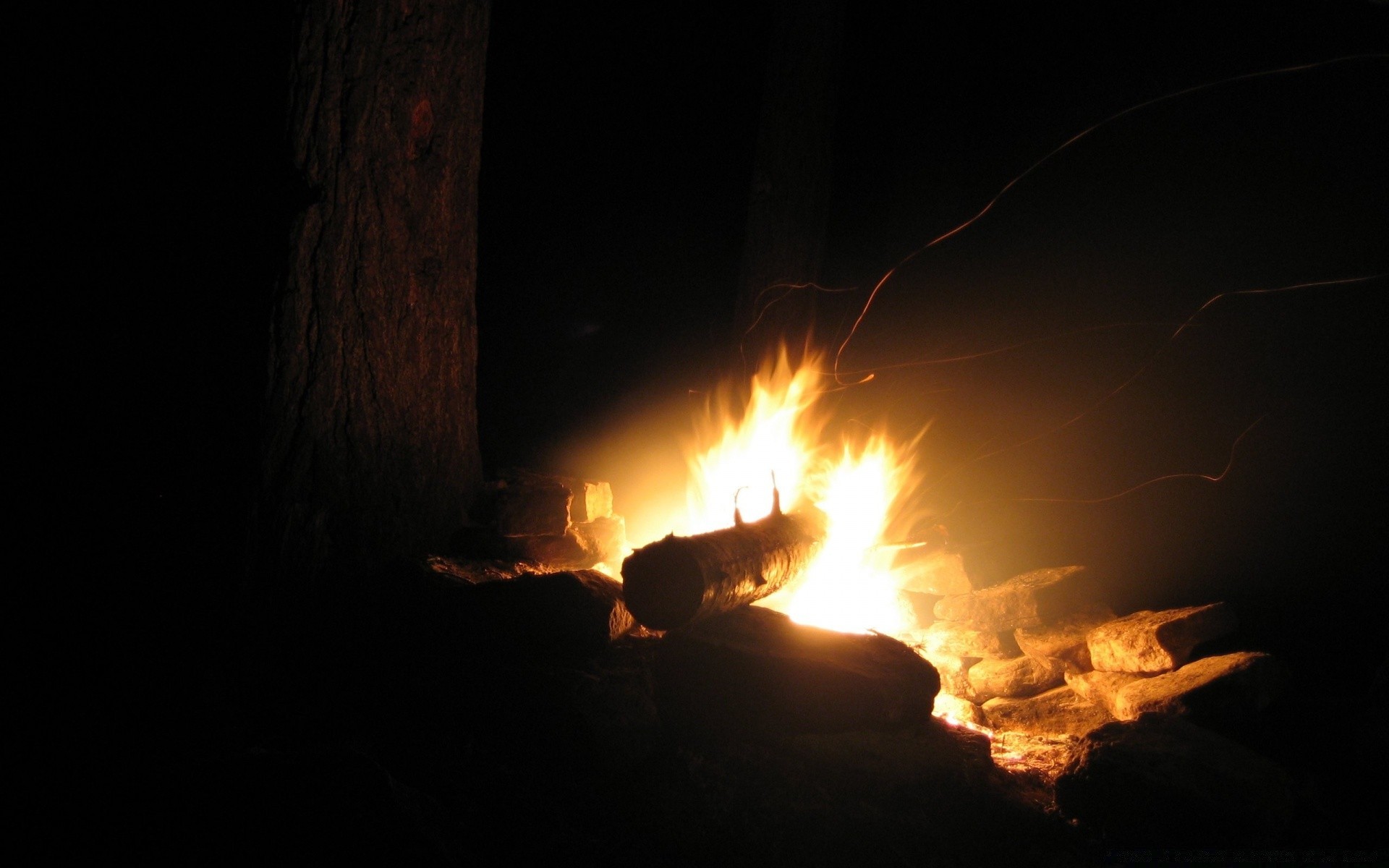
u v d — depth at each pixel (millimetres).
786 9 4707
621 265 5262
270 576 3188
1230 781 2771
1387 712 3254
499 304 5230
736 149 5074
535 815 2637
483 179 5176
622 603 3205
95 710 3033
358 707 3078
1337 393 4422
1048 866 2674
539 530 3990
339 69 3195
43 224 3295
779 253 4828
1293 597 4453
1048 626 4215
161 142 3215
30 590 3223
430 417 3686
